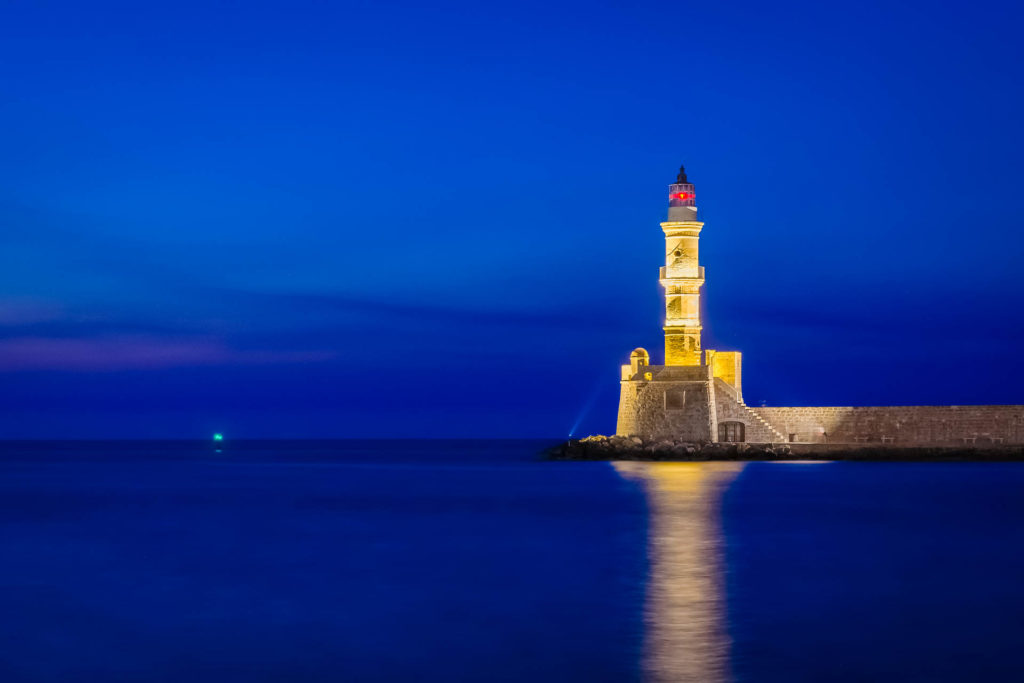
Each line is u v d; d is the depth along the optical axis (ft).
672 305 346.74
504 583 132.16
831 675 91.35
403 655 98.32
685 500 233.55
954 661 95.40
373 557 154.40
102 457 640.99
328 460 560.61
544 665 94.73
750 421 351.67
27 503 252.83
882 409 346.54
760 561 147.64
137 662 97.04
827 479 283.38
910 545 162.61
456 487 298.35
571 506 226.99
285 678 92.07
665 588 128.06
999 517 198.29
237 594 126.62
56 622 112.47
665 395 350.64
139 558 155.33
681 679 90.58
